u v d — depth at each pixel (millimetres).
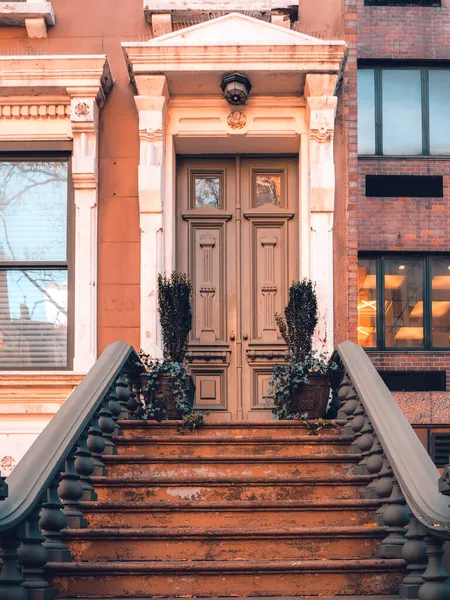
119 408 8211
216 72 9953
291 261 10680
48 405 9797
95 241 10188
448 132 12234
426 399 11234
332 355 8867
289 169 10867
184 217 10734
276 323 9938
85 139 10172
